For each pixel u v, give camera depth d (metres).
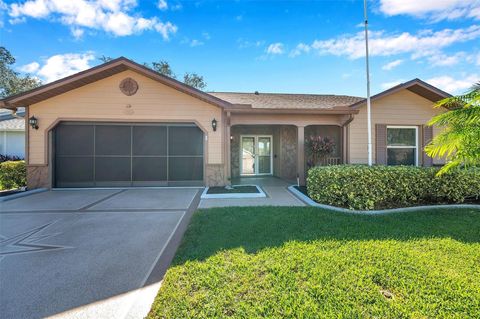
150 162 9.37
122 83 9.01
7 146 14.11
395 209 5.57
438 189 6.14
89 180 9.18
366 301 2.25
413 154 9.95
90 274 2.87
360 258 3.06
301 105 10.85
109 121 9.11
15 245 3.75
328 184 6.05
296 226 4.34
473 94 4.68
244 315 2.07
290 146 12.09
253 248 3.38
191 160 9.48
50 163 8.88
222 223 4.52
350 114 9.00
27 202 6.73
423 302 2.23
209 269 2.82
